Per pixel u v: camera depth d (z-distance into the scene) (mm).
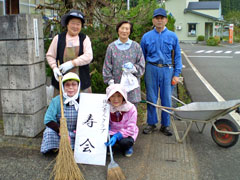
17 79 3814
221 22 41094
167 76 4293
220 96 7137
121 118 3586
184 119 4016
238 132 3750
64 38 3799
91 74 5922
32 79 3830
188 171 3266
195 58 16641
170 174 3195
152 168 3328
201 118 3900
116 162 3465
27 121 3922
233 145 3891
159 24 4156
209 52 20922
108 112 3516
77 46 3779
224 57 17078
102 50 5938
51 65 3803
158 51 4230
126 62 3947
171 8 38531
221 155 3752
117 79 4008
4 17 3664
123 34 3885
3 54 3773
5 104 3928
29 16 3686
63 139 3068
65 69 3650
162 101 4426
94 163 3398
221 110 3715
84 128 3486
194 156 3719
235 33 43469
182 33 38844
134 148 3879
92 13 5691
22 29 3650
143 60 4062
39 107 4074
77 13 3641
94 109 3537
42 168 3295
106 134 3453
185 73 10930
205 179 3145
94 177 3123
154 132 4520
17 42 3707
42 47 4090
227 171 3326
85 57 3730
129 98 4020
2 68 3826
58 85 3910
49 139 3482
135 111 3588
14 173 3180
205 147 4008
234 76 10141
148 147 3916
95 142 3439
